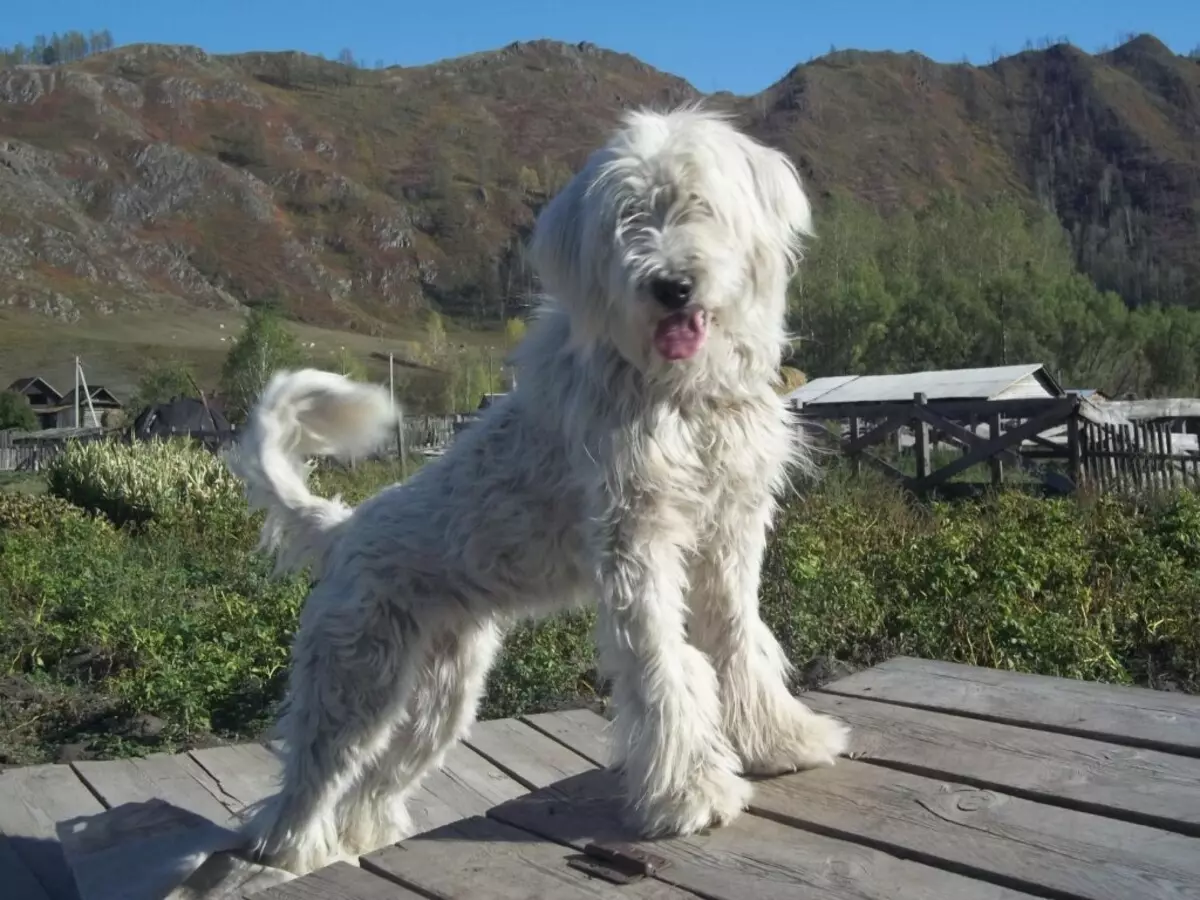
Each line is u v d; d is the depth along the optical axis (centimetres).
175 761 574
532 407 342
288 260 13725
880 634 770
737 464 319
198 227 14162
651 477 304
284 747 390
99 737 686
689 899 251
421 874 276
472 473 360
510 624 404
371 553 379
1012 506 1082
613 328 309
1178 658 724
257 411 423
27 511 1435
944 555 855
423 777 430
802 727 325
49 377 7731
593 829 295
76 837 443
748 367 320
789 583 781
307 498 417
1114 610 800
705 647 332
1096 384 4972
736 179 321
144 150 14712
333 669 379
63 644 858
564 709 680
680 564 314
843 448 1655
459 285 14188
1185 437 1933
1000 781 290
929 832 268
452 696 405
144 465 1575
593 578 312
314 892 275
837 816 285
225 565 1133
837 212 5559
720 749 303
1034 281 5194
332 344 9244
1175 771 283
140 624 874
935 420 1608
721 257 303
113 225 13288
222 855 379
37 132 14988
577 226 324
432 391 6294
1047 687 355
